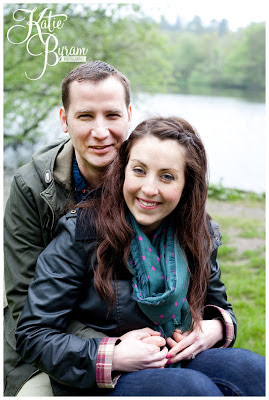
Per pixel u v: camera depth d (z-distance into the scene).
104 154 1.72
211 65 16.97
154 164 1.44
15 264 1.73
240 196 6.22
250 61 15.85
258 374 1.38
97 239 1.51
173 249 1.58
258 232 4.87
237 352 1.46
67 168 1.77
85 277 1.52
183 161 1.49
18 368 1.68
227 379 1.41
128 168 1.49
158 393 1.31
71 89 1.70
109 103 1.68
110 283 1.49
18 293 1.71
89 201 1.60
